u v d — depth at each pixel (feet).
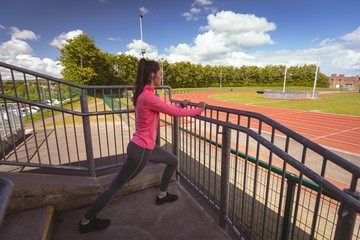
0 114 19.27
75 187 7.65
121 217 7.55
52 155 18.10
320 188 3.92
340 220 3.41
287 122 48.55
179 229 7.01
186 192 9.18
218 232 6.91
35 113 49.60
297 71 304.30
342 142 32.58
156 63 6.19
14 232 5.96
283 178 5.02
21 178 7.10
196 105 7.70
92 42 147.54
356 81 360.69
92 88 8.37
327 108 72.08
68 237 6.57
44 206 7.24
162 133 23.85
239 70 306.76
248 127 5.72
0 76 6.84
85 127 8.21
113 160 15.53
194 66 283.38
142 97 6.02
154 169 9.53
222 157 6.63
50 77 7.51
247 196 11.76
